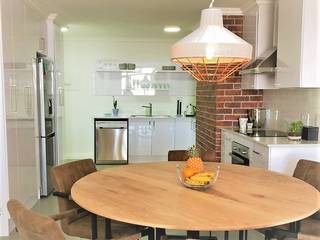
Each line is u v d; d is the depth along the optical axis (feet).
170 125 21.33
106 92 22.47
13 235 9.96
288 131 11.31
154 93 22.63
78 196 5.82
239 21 13.80
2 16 9.41
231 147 12.80
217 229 4.48
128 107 22.76
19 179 10.91
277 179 7.07
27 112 11.87
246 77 13.44
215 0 12.13
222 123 14.21
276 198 5.75
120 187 6.40
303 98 11.35
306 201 5.59
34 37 12.88
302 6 9.36
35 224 4.56
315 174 7.57
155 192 6.07
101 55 22.18
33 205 12.63
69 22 16.66
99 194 5.94
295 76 9.77
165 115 22.80
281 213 5.02
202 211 5.09
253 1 12.27
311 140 10.33
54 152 15.44
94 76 22.29
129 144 21.22
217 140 14.21
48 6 13.43
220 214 4.97
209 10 5.99
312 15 9.32
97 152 20.54
